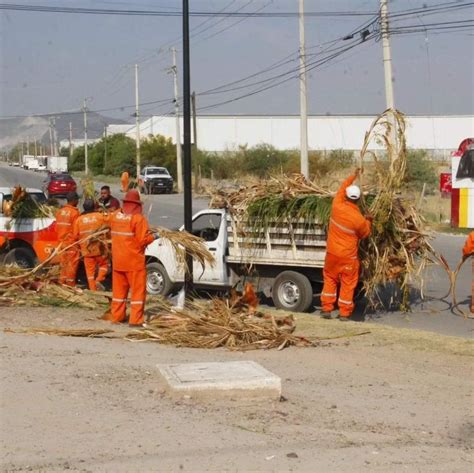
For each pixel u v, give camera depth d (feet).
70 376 29.17
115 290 42.88
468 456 22.38
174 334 38.58
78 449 21.03
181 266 47.50
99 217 51.31
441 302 54.60
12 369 30.01
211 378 26.58
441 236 102.17
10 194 60.54
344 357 36.47
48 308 46.73
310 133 303.27
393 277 48.83
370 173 51.47
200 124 337.72
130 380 28.78
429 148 297.74
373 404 27.89
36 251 58.59
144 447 21.27
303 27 132.36
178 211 138.00
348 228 46.01
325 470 20.25
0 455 20.49
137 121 253.44
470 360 36.63
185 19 47.60
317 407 26.55
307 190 51.96
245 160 239.30
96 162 339.98
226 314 40.83
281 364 34.35
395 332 42.96
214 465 20.12
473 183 109.91
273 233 51.57
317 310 51.98
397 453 22.17
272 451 21.38
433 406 28.14
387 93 102.89
